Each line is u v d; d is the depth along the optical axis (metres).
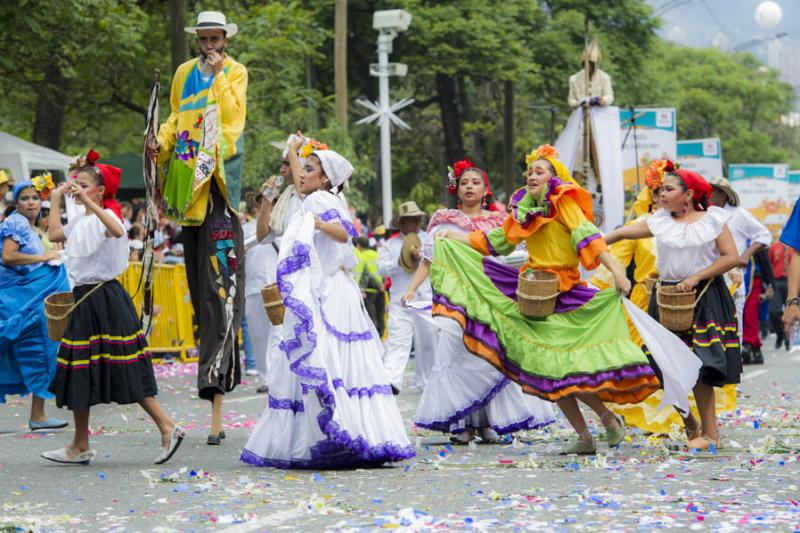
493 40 48.41
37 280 13.78
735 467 9.97
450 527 7.60
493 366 10.91
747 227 15.48
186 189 12.25
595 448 10.96
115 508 8.50
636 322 10.70
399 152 58.75
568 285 10.85
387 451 10.12
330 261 10.34
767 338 33.03
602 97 25.20
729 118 98.62
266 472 10.08
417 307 12.41
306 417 10.12
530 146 60.06
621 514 7.97
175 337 23.00
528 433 12.65
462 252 11.21
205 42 12.47
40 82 34.06
